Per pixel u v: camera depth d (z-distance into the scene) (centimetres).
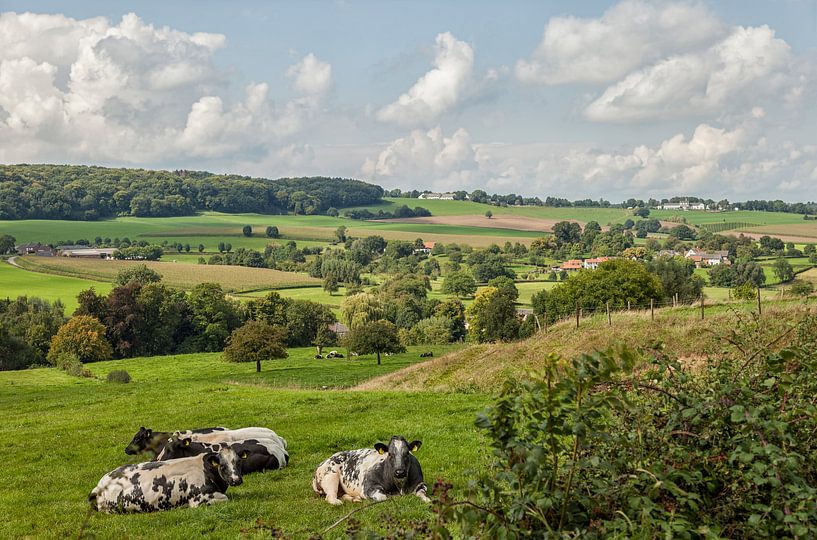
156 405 3609
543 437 641
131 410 3481
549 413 618
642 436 698
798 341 995
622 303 9644
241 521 1397
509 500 634
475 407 2786
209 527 1374
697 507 645
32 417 3572
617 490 641
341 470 1543
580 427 600
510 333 11894
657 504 626
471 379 3766
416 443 1478
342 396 3453
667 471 638
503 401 623
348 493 1531
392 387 4462
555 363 621
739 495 648
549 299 10731
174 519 1441
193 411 3244
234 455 1614
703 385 771
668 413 719
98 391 4831
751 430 634
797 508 594
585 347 3831
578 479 659
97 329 13425
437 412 2744
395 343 10344
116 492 1548
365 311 16762
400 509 1316
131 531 1377
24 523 1512
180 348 14900
